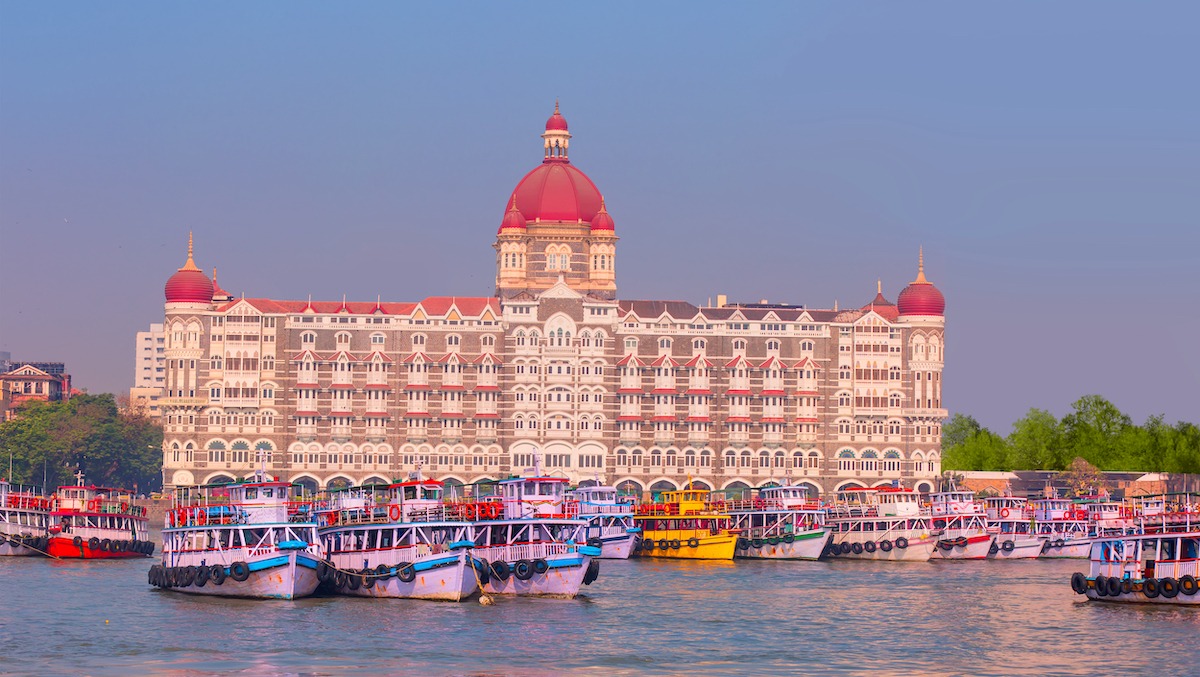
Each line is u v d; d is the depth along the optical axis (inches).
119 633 4562.0
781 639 4712.1
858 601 5669.3
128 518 7411.4
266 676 3993.6
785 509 7770.7
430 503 5492.1
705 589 6033.5
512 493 5841.5
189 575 5369.1
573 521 5561.0
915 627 4980.3
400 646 4389.8
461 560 5162.4
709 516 7564.0
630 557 7716.5
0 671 4035.4
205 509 5536.4
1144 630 4857.3
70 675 3993.6
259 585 5236.2
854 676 4133.9
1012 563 7598.4
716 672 4163.4
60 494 7539.4
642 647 4505.4
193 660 4175.7
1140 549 5442.9
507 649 4392.2
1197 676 4156.0
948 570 7076.8
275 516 5561.0
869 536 7726.4
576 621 4931.1
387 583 5255.9
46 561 6968.5
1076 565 7480.3
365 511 5585.6
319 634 4549.7
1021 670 4224.9
